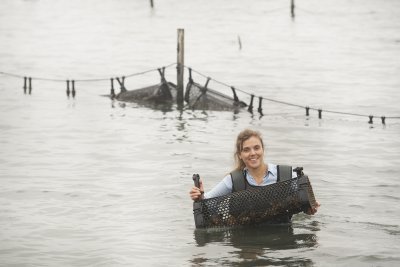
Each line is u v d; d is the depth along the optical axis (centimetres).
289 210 1108
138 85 3450
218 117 2486
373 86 3350
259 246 1045
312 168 1662
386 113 2628
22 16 7488
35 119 2425
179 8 8150
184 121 2400
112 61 4422
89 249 1079
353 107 2761
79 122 2367
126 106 2736
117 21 7000
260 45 5266
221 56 4631
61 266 1012
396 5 8319
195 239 1095
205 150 1889
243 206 1115
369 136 2125
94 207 1323
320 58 4519
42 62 4356
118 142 2014
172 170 1642
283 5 8388
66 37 5778
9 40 5550
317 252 1016
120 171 1641
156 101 2805
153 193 1418
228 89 3319
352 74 3778
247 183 1119
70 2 8850
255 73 3838
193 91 2770
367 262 980
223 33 6050
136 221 1220
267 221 1136
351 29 6319
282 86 3362
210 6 8325
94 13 7744
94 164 1720
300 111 2653
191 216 1238
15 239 1134
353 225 1152
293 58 4519
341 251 1021
